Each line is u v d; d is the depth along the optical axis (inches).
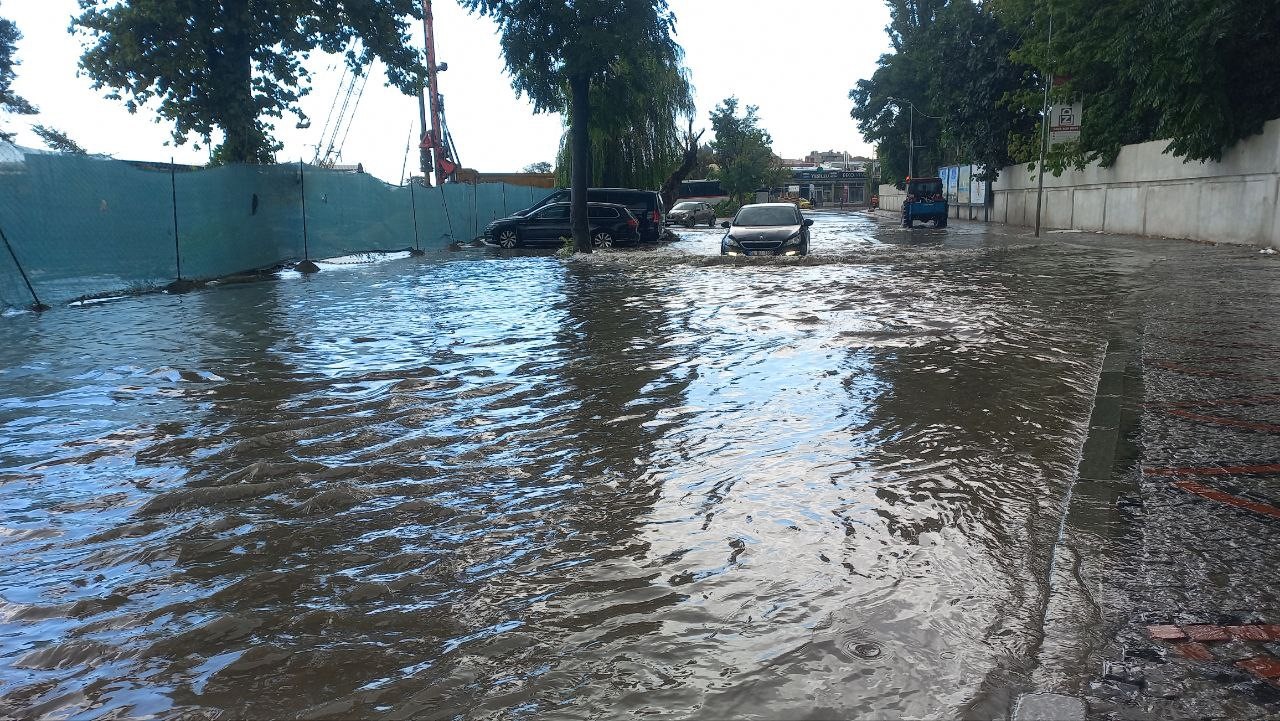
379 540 134.0
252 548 131.9
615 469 166.6
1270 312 351.9
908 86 2260.1
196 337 343.9
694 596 112.0
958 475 158.1
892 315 368.8
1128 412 197.9
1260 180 700.7
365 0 834.8
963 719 83.5
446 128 1525.6
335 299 478.0
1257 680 89.1
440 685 92.7
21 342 340.8
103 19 746.2
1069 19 986.1
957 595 110.3
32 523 144.5
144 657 100.5
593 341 316.8
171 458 180.1
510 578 119.3
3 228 443.8
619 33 838.5
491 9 871.7
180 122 802.8
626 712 86.2
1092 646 96.9
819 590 112.7
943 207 1301.7
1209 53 705.0
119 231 523.8
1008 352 280.8
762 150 3262.8
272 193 700.7
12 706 90.3
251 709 89.2
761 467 165.6
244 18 769.6
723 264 679.7
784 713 85.2
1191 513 135.8
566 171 1488.7
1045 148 1060.5
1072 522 132.7
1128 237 921.5
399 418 208.4
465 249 1009.5
